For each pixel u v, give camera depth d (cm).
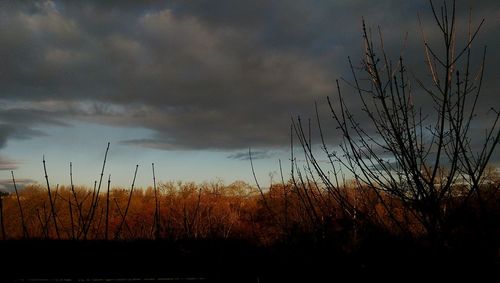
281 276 346
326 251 346
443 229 279
